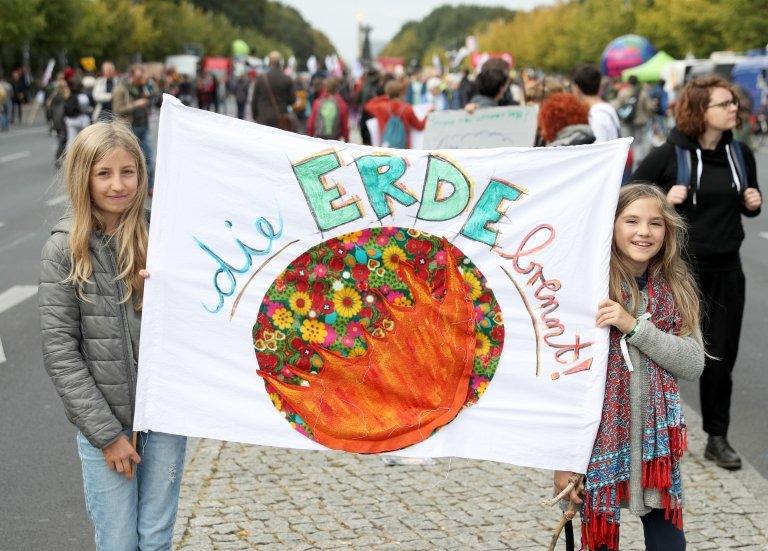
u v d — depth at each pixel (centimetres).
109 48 6631
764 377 735
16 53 5500
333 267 348
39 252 1192
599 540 341
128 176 322
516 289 347
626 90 1925
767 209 1709
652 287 347
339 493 495
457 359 349
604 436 339
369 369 350
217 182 342
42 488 518
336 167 344
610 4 6706
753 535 451
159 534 337
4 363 750
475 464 536
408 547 434
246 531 448
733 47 4241
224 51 11488
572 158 342
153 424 337
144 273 329
